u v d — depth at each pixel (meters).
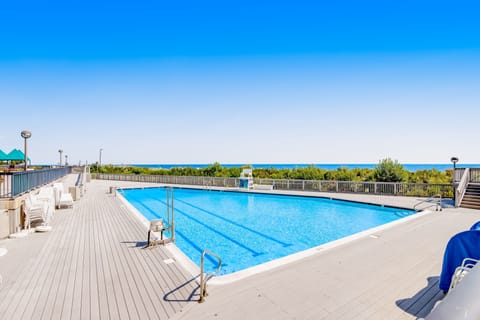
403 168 17.36
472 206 10.90
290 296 3.65
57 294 3.69
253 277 4.31
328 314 3.19
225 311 3.26
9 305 3.38
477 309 1.81
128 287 3.92
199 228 9.85
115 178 29.41
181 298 3.59
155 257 5.23
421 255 5.39
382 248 5.86
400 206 11.62
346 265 4.85
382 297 3.63
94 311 3.25
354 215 11.98
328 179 19.59
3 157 17.80
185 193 19.58
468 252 3.38
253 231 9.45
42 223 7.98
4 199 6.68
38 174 10.09
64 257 5.22
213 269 6.09
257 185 19.36
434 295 3.67
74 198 13.05
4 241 6.33
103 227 7.80
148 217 11.82
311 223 10.59
